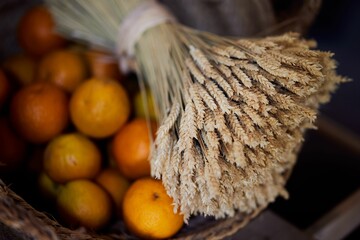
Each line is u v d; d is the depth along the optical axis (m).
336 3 0.91
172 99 0.45
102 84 0.51
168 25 0.52
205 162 0.38
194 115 0.39
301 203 0.64
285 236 0.53
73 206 0.46
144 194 0.44
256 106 0.37
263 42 0.42
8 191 0.40
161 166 0.40
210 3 0.57
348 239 0.61
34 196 0.50
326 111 0.92
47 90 0.52
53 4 0.61
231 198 0.41
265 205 0.47
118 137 0.51
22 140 0.53
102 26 0.58
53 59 0.58
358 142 0.69
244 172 0.39
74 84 0.58
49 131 0.52
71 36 0.64
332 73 0.44
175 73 0.46
